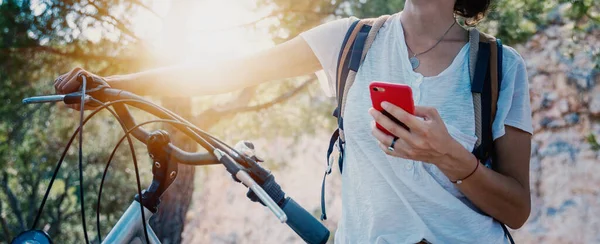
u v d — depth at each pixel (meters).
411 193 1.69
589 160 8.08
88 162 9.06
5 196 10.43
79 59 5.92
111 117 8.73
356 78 1.80
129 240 1.72
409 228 1.70
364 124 1.74
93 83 1.78
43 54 6.12
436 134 1.47
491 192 1.67
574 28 5.13
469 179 1.62
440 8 1.78
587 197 8.11
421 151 1.51
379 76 1.79
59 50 5.93
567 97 7.85
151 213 1.74
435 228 1.69
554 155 8.27
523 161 1.80
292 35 5.74
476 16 2.09
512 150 1.80
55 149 8.68
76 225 9.97
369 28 1.85
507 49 1.83
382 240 1.70
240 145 1.65
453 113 1.73
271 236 11.61
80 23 5.82
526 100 1.82
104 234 9.48
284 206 1.54
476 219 1.71
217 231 11.33
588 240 7.99
